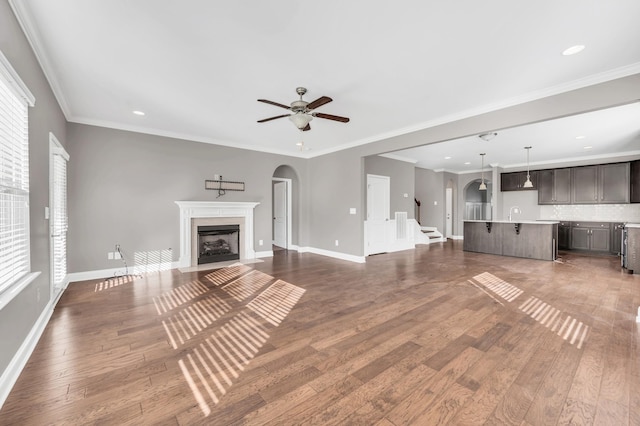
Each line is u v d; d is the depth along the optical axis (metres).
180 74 3.00
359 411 1.62
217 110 4.04
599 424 1.51
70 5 1.99
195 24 2.21
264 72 2.96
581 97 3.12
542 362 2.12
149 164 4.98
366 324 2.80
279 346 2.37
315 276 4.73
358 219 5.96
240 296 3.66
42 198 2.75
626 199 6.69
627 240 4.98
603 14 2.08
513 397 1.73
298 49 2.56
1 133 1.88
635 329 2.68
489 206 11.05
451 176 10.16
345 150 6.19
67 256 4.27
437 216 9.87
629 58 2.68
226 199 5.89
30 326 2.35
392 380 1.91
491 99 3.65
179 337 2.52
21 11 2.03
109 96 3.55
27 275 2.25
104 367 2.05
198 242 5.58
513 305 3.33
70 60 2.72
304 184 7.20
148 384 1.86
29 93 2.20
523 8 2.03
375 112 4.11
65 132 4.16
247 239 6.14
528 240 6.50
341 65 2.83
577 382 1.88
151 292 3.81
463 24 2.22
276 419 1.56
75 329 2.67
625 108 3.87
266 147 6.37
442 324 2.80
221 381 1.89
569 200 7.54
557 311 3.14
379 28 2.27
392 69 2.91
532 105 3.47
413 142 4.78
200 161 5.55
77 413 1.59
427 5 2.01
